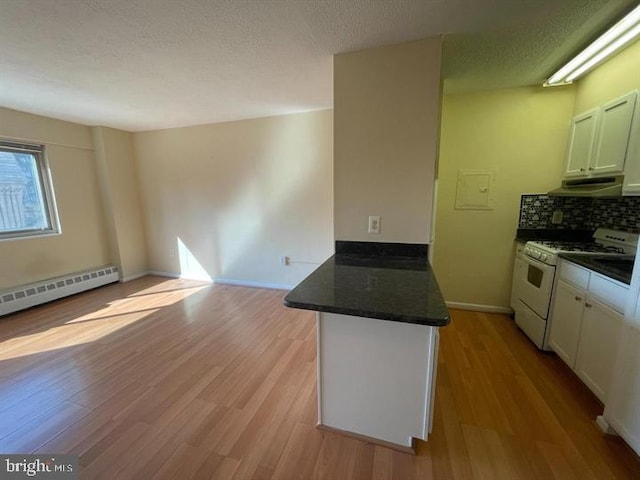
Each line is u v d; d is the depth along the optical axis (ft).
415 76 5.62
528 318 8.15
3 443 5.00
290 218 12.21
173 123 12.45
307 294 4.37
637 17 4.77
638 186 5.74
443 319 3.50
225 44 5.68
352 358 4.71
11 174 10.46
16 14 4.62
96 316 10.12
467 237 9.78
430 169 5.82
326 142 11.10
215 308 10.82
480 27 5.18
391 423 4.72
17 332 8.96
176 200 13.82
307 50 5.90
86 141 12.56
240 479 4.34
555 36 5.56
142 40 5.50
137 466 4.56
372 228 6.37
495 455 4.67
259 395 6.13
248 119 11.95
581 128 7.72
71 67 6.68
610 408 4.93
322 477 4.35
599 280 5.57
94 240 13.08
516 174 9.03
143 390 6.31
